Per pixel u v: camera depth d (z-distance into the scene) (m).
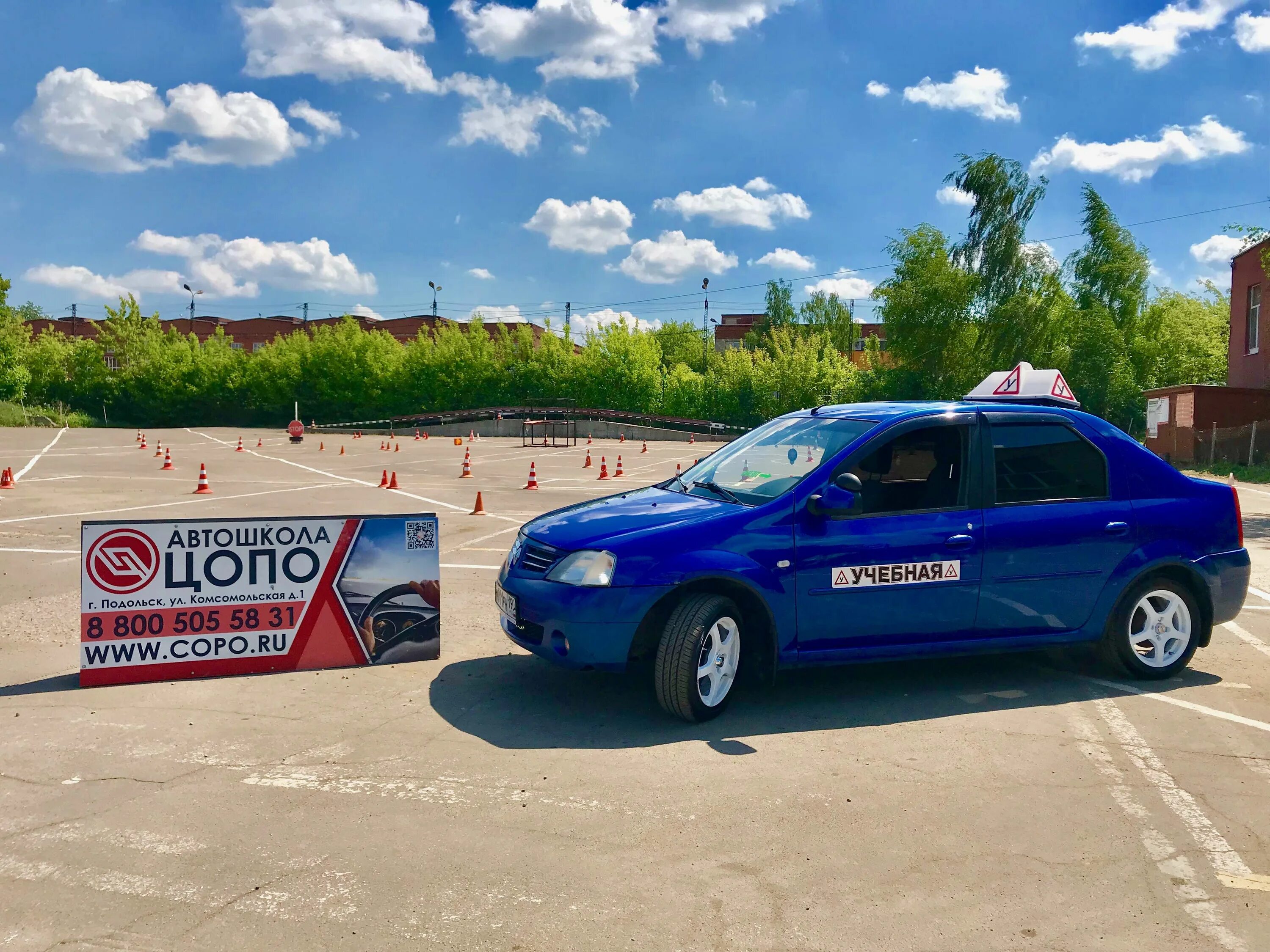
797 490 4.95
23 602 7.57
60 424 54.09
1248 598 8.24
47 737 4.49
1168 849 3.44
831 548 4.89
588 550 4.68
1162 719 4.91
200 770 4.09
